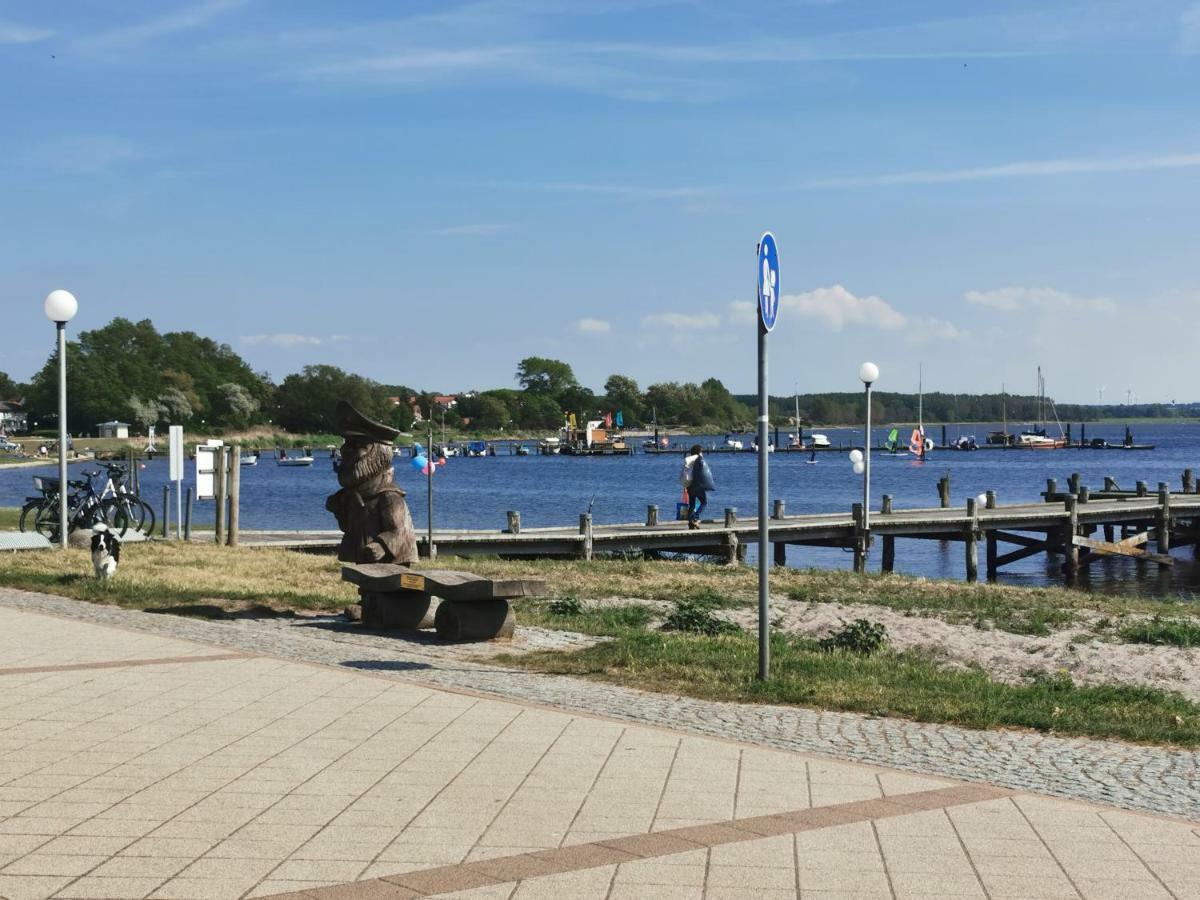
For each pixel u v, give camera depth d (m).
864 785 7.21
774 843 6.07
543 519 59.56
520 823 6.37
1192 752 8.82
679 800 6.82
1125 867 5.78
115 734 8.22
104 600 15.83
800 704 10.05
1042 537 49.81
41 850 5.84
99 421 180.00
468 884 5.44
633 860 5.80
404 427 192.88
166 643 11.95
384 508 15.15
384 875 5.55
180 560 21.50
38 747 7.85
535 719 8.83
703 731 8.82
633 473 121.50
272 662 10.95
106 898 5.21
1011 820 6.52
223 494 26.73
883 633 15.66
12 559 19.97
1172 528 43.84
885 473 109.56
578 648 13.02
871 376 35.06
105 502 26.17
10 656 11.17
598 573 24.58
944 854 5.94
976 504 38.31
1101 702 10.85
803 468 122.56
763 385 10.58
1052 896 5.39
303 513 60.53
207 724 8.54
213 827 6.23
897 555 45.78
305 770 7.36
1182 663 15.01
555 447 175.88
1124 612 20.08
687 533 33.88
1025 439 165.88
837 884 5.50
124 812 6.48
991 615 19.19
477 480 107.62
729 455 167.00
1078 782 7.64
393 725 8.56
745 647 13.31
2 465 124.06
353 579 14.12
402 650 12.53
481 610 13.32
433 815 6.49
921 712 9.72
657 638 13.52
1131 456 148.38
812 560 43.44
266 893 5.30
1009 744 8.78
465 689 10.07
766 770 7.51
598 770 7.45
